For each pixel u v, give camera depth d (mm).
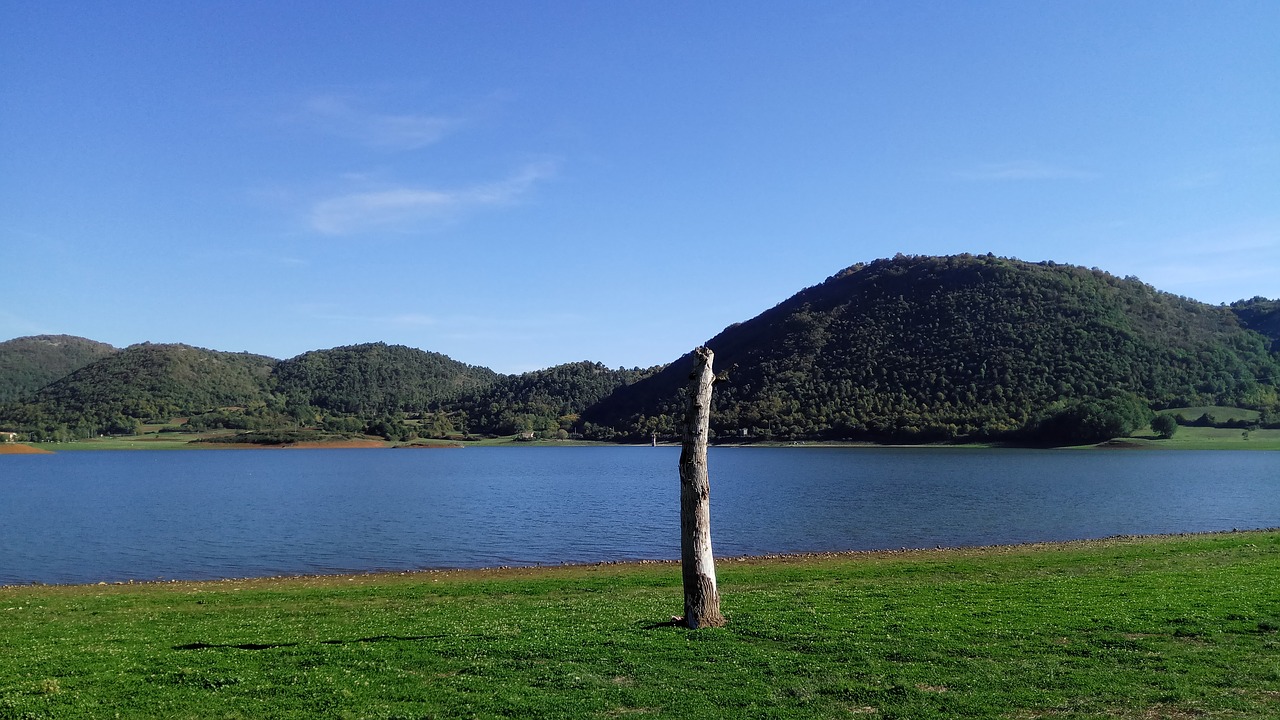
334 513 70188
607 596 25453
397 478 126188
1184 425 193750
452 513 69812
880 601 20469
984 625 16578
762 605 20219
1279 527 52781
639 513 69438
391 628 18859
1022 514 62188
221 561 43406
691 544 17516
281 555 45469
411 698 12750
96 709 12367
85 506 77500
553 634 16875
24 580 38281
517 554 45344
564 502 80875
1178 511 63625
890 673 13383
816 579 28359
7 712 12250
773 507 69000
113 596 29297
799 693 12586
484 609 22469
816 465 140375
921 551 41188
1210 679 12688
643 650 15148
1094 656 14133
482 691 12984
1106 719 11203
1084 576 25344
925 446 199750
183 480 120812
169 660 15367
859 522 57750
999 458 153625
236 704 12555
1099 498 74938
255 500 84312
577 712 11992
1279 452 162250
